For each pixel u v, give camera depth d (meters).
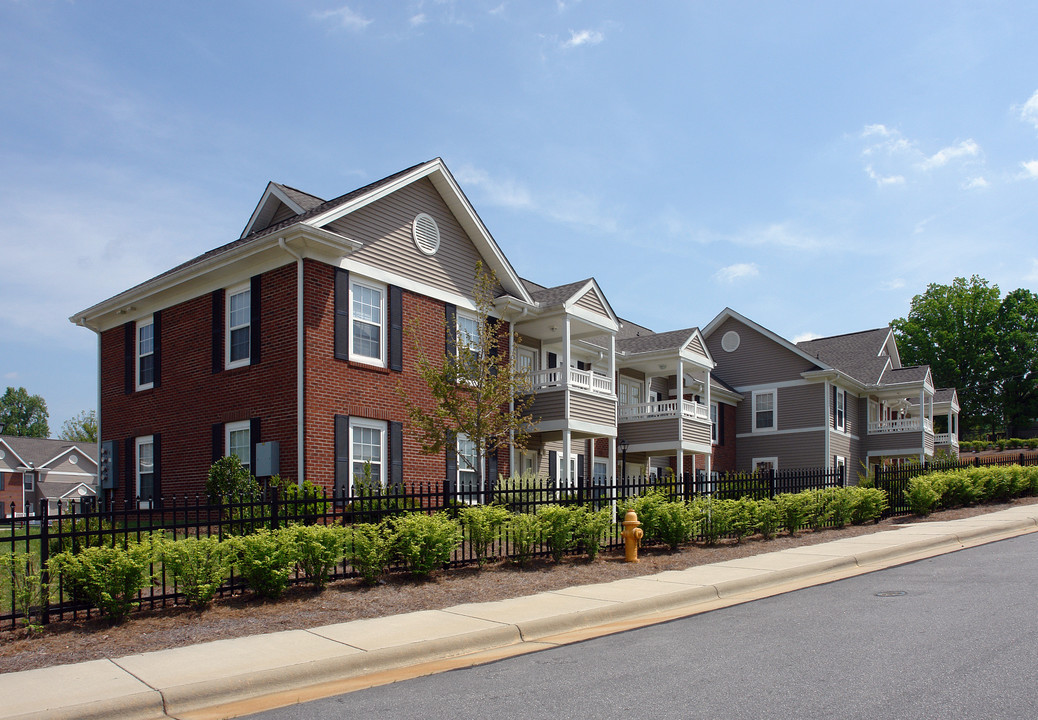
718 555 13.69
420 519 11.11
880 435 38.31
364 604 9.56
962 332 70.94
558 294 23.06
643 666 6.79
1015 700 5.45
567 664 7.02
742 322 37.59
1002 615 8.18
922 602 9.13
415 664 7.41
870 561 13.13
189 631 8.27
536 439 23.48
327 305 16.98
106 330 22.38
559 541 12.59
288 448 16.41
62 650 7.56
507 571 11.91
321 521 15.34
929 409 42.22
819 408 34.91
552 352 25.56
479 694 6.19
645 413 27.94
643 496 14.97
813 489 17.89
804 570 11.99
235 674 6.61
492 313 21.23
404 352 18.75
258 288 17.55
